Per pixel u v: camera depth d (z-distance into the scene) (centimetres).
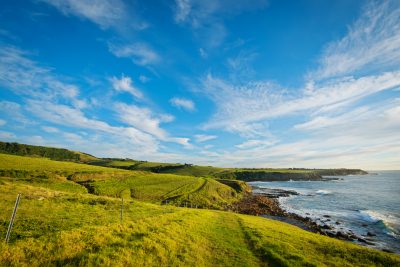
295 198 10388
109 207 3194
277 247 2309
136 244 1817
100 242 1750
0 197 2644
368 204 8369
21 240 1539
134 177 10088
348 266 1989
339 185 17425
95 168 10588
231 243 2414
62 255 1467
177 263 1698
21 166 7544
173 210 3762
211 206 7375
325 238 3170
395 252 3594
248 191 12838
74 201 3219
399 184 17075
